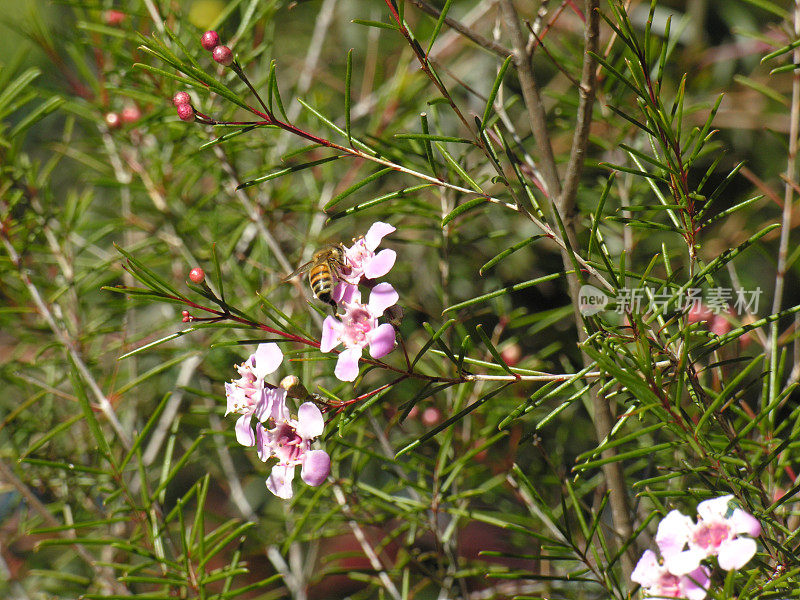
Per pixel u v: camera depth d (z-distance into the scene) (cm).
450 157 65
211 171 80
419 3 65
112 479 77
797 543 64
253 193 80
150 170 83
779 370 66
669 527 62
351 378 64
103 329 78
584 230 76
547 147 66
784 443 63
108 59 82
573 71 77
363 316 65
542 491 78
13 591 79
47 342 82
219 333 78
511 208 64
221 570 71
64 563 81
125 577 68
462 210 64
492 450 78
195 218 84
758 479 64
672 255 65
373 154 64
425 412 76
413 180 83
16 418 80
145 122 77
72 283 78
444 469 73
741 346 70
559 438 79
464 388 73
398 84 86
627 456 62
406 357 64
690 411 68
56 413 84
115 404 82
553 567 75
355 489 74
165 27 68
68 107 81
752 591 63
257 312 78
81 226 85
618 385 67
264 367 65
